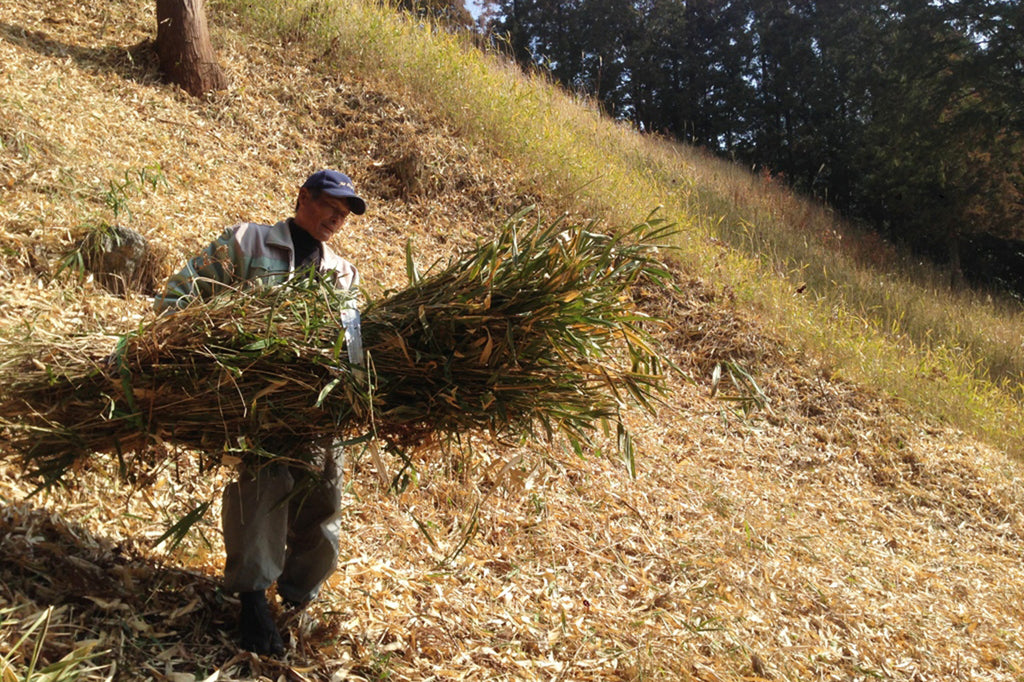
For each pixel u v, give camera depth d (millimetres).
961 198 23438
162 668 2744
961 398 9203
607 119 15953
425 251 8258
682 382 7887
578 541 4867
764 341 8688
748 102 37594
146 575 3172
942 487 7527
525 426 3080
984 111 22750
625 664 3805
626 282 3098
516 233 3059
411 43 11086
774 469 7055
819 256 13406
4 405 2799
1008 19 22109
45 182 5871
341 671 3068
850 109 33406
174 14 8805
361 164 9070
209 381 2760
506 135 10344
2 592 2740
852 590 5402
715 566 5094
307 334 2812
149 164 7105
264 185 7969
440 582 3963
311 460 2959
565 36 39875
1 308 4504
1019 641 5254
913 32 23656
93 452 2902
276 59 10039
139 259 5402
